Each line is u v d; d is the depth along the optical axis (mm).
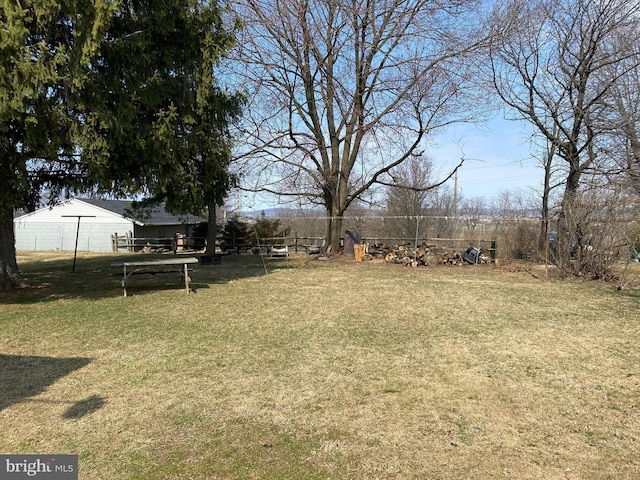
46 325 6207
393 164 16656
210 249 16094
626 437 3084
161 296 8578
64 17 6594
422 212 25391
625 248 10602
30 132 6328
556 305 7816
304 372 4363
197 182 9062
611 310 7398
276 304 7805
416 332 5914
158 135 7570
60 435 3080
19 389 3912
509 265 14234
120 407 3539
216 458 2789
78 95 6652
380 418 3367
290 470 2656
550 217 13812
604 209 10789
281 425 3244
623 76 13438
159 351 5023
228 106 9648
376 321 6539
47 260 17922
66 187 9438
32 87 5945
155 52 7809
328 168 16531
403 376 4262
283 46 14023
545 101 15453
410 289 9617
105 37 7207
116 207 27875
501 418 3379
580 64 14125
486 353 4992
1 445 2945
